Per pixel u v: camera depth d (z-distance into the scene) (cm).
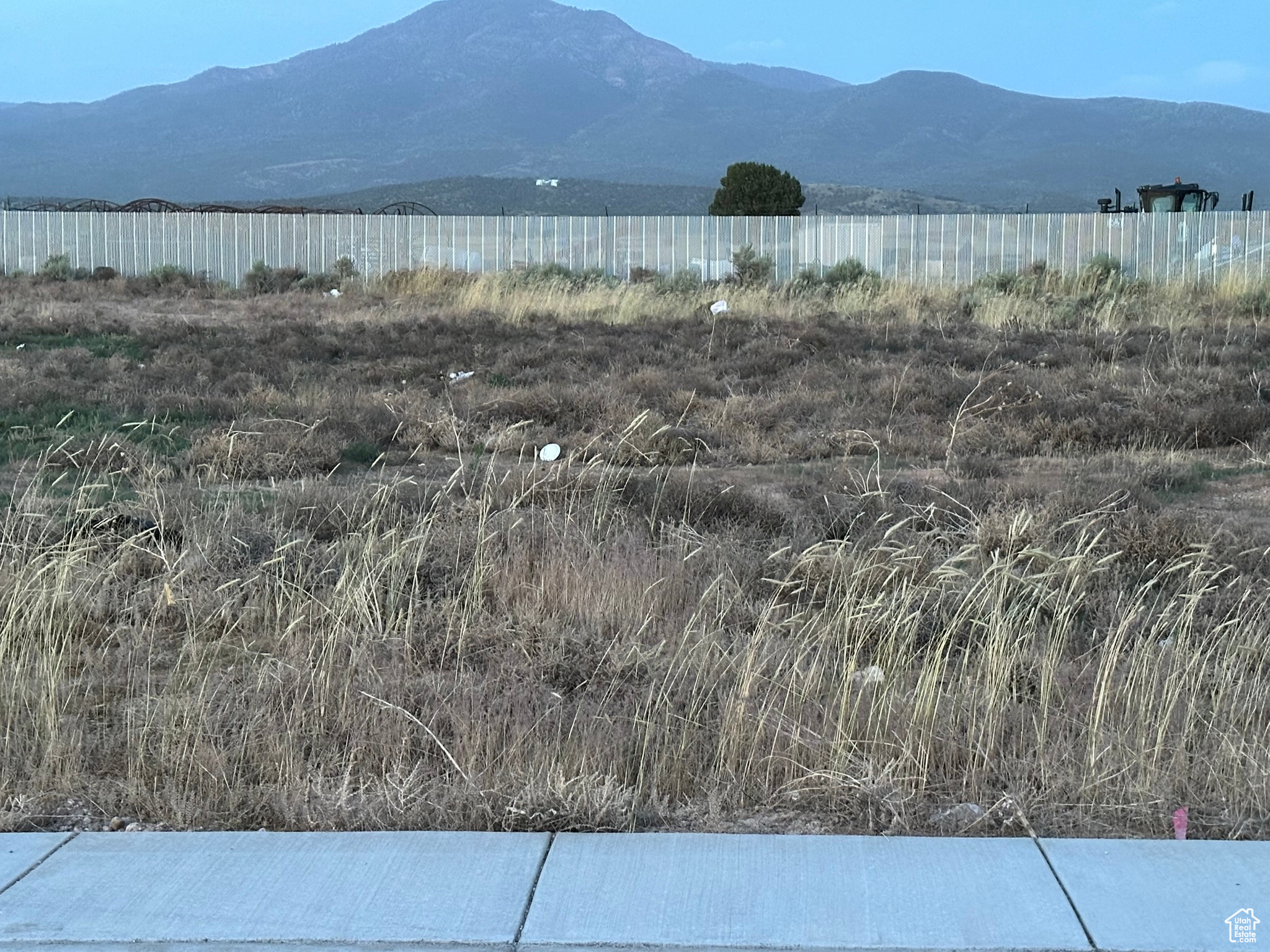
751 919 444
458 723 601
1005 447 1409
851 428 1471
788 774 571
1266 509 1096
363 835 516
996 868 484
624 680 674
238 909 453
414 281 3381
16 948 430
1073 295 3102
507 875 478
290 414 1506
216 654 705
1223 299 2936
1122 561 892
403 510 986
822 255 3809
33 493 986
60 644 729
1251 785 546
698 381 1770
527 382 1825
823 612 737
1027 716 618
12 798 555
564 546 862
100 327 2423
